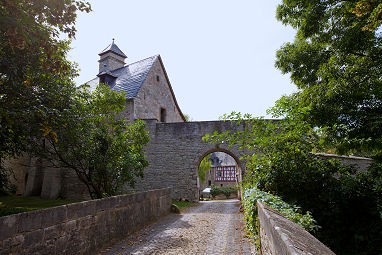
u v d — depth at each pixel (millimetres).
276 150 7359
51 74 7070
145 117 18406
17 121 6094
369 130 7516
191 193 15977
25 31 4508
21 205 13992
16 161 20250
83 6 5082
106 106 11062
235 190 29125
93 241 5391
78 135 9344
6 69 5594
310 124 7938
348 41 7668
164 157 16641
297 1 9055
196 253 5414
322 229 7188
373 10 5320
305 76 10164
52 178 17594
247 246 5762
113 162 10336
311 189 7297
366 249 7020
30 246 3779
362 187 7441
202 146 16266
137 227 7586
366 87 7762
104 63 23469
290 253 1511
